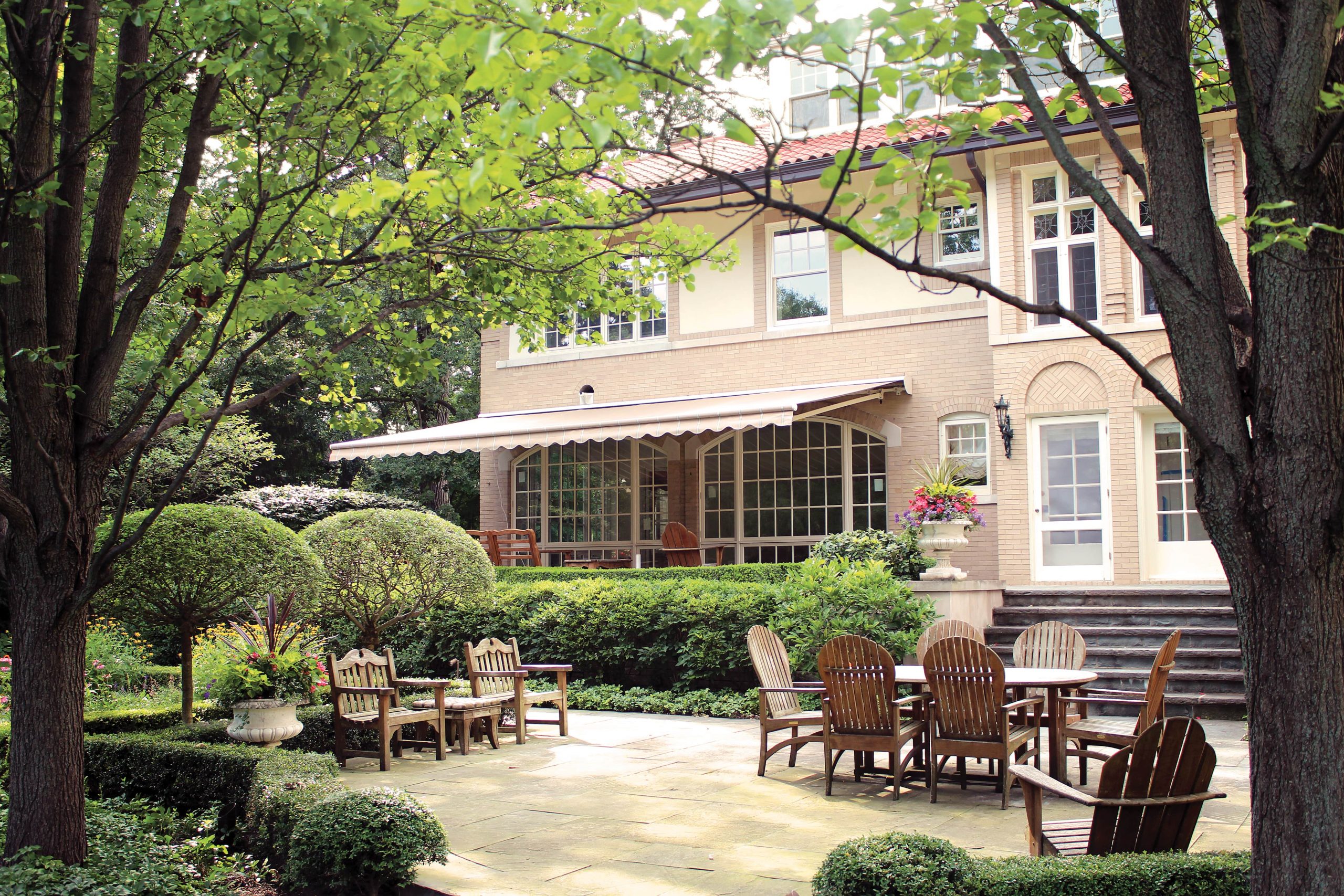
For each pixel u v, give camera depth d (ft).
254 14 19.65
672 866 23.49
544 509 77.51
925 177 14.69
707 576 60.44
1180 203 15.01
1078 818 27.43
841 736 31.19
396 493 124.06
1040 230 58.80
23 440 22.29
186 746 30.99
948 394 63.36
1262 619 14.02
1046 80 57.00
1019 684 29.45
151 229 33.78
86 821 23.18
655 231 31.45
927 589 49.78
